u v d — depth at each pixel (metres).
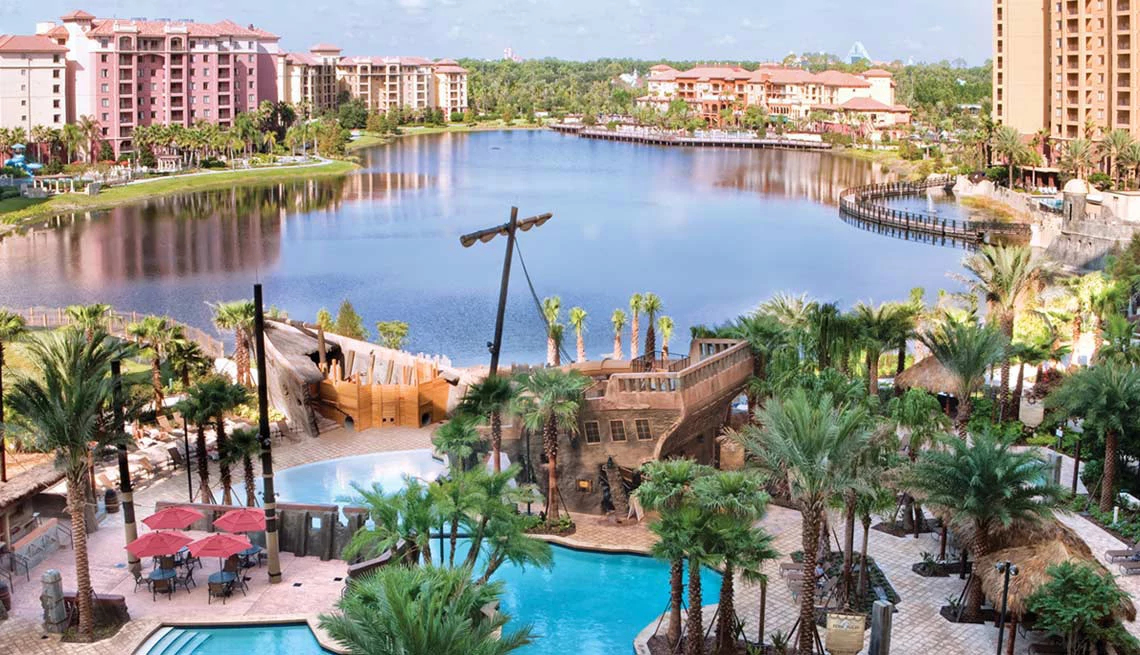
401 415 75.56
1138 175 199.50
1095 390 56.97
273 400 78.12
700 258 172.25
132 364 89.69
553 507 58.22
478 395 57.12
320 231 199.00
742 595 49.75
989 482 44.75
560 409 56.66
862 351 72.88
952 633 45.53
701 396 60.53
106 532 56.34
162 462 65.56
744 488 42.91
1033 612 43.38
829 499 43.81
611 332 118.38
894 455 49.16
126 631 45.78
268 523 50.09
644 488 44.78
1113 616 41.88
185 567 51.56
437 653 30.86
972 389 62.88
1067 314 86.56
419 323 124.88
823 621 46.94
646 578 52.81
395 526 45.19
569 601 50.41
